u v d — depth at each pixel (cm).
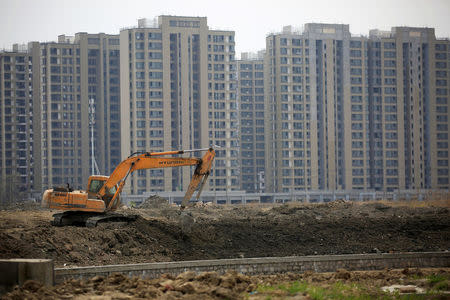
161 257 4697
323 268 4556
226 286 3228
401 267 4722
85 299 2927
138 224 5194
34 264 3130
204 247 5116
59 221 5072
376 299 3161
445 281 3641
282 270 4450
